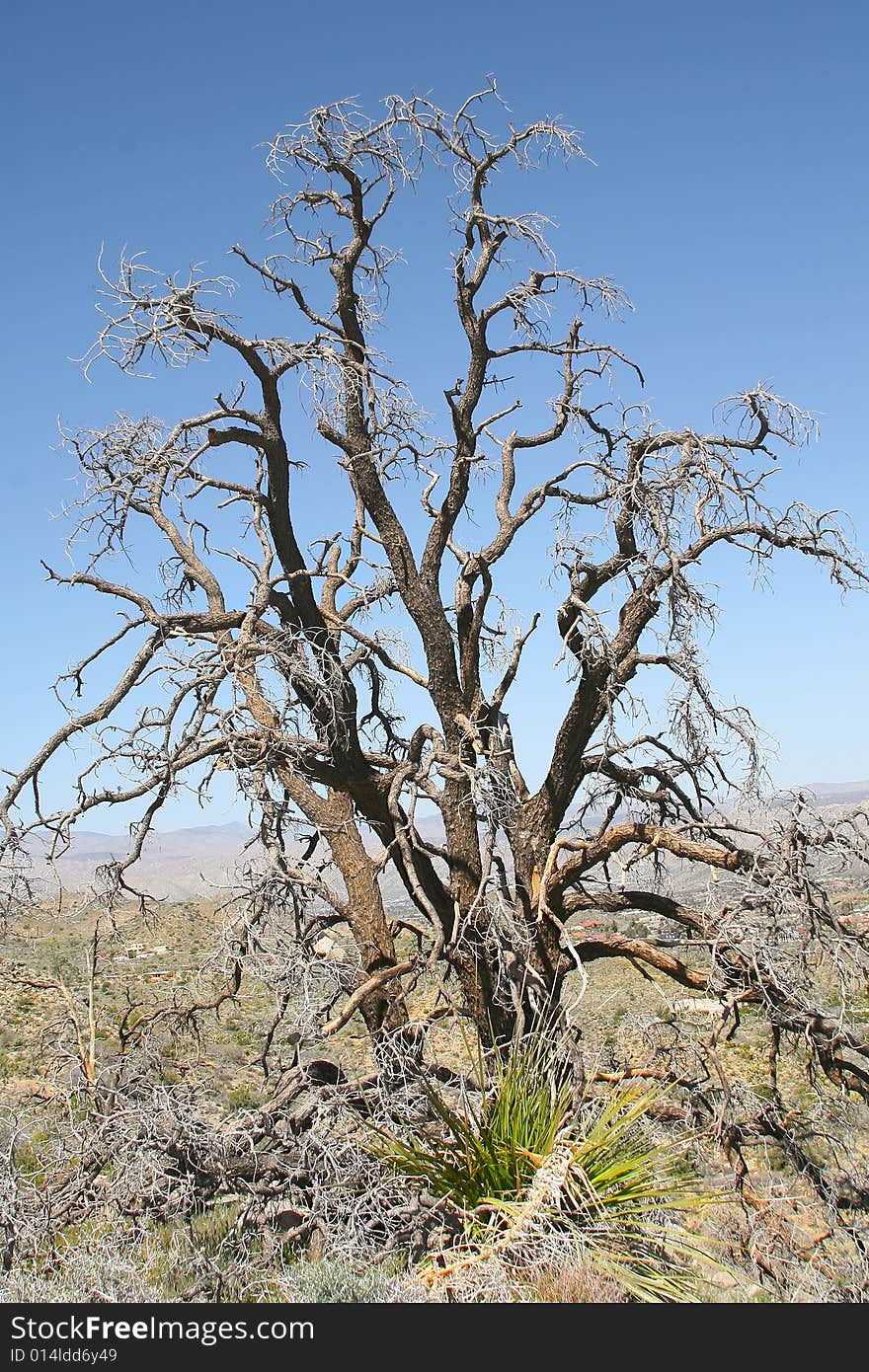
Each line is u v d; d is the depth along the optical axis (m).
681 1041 10.09
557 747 10.85
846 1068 9.52
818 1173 9.12
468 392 11.58
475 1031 10.95
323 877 11.35
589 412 11.67
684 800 10.80
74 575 10.69
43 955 24.38
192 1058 11.66
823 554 10.41
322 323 11.52
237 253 10.97
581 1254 6.21
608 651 9.74
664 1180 7.22
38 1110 9.20
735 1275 6.83
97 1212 8.12
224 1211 8.81
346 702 11.13
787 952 9.40
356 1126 8.89
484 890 9.44
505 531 11.56
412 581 11.18
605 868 10.91
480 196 11.50
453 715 10.99
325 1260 6.56
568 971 10.76
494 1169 7.27
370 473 11.29
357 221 11.44
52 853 9.61
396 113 11.41
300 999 9.33
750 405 10.60
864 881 9.71
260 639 10.33
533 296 11.34
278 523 11.27
